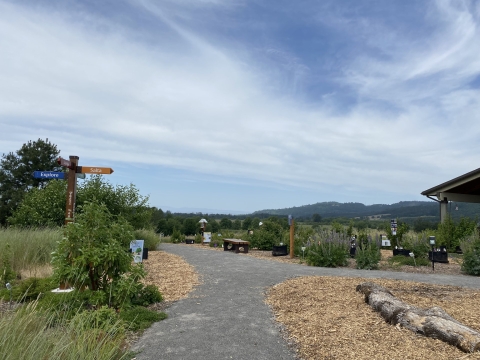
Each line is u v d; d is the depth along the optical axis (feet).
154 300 20.98
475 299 20.74
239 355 13.65
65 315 14.52
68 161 23.93
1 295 19.65
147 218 54.44
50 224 46.01
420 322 14.94
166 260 39.96
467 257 33.96
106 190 49.98
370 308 18.63
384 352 13.21
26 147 103.40
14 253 27.99
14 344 9.33
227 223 121.39
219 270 33.12
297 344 14.67
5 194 98.78
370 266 35.88
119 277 18.86
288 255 49.42
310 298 21.40
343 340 14.58
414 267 37.17
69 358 9.84
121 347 13.52
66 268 18.19
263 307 20.30
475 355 12.43
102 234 19.19
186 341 15.02
